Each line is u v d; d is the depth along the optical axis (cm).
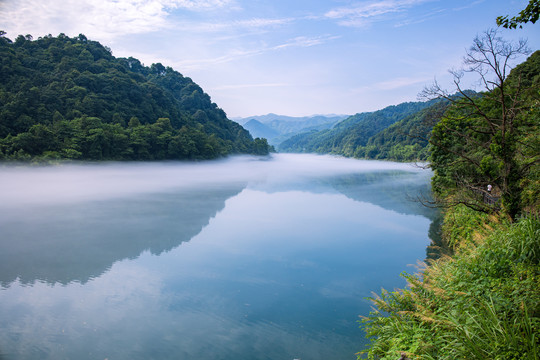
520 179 1291
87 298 1917
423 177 10225
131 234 3475
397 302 1012
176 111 14100
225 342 1439
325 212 4512
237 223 3925
